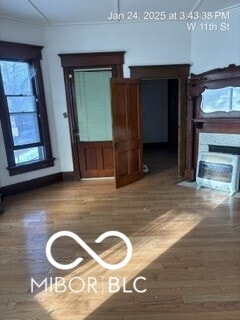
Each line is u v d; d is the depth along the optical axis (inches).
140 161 195.5
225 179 161.8
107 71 184.2
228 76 153.8
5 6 140.6
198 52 175.9
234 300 78.9
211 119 165.3
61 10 149.4
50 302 81.0
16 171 175.0
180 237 115.0
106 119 193.0
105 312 76.5
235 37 153.5
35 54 173.3
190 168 188.2
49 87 184.9
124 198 162.1
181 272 92.2
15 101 171.6
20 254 106.4
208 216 133.6
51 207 152.5
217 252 103.0
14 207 153.9
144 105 321.1
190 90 173.8
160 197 161.2
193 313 74.9
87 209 147.9
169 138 329.4
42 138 188.4
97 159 200.5
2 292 85.7
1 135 166.1
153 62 181.8
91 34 177.6
